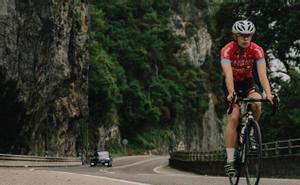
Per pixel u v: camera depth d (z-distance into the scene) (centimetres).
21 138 4684
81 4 6197
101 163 5597
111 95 9500
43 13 4447
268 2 4284
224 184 1055
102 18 11931
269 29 4331
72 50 5978
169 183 1086
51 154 5959
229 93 774
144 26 13112
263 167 2369
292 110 3244
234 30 789
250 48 794
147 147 11300
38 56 4500
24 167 3612
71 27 5494
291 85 3416
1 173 1282
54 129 6119
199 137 13875
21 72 4266
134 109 11238
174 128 12712
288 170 2172
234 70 805
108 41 11594
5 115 4328
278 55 4309
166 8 14662
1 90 4119
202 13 15912
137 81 11625
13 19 4094
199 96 14088
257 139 730
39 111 4928
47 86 4931
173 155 5656
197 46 15338
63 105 6306
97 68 9225
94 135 9262
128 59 11931
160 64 13300
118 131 10550
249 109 776
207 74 15225
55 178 1084
